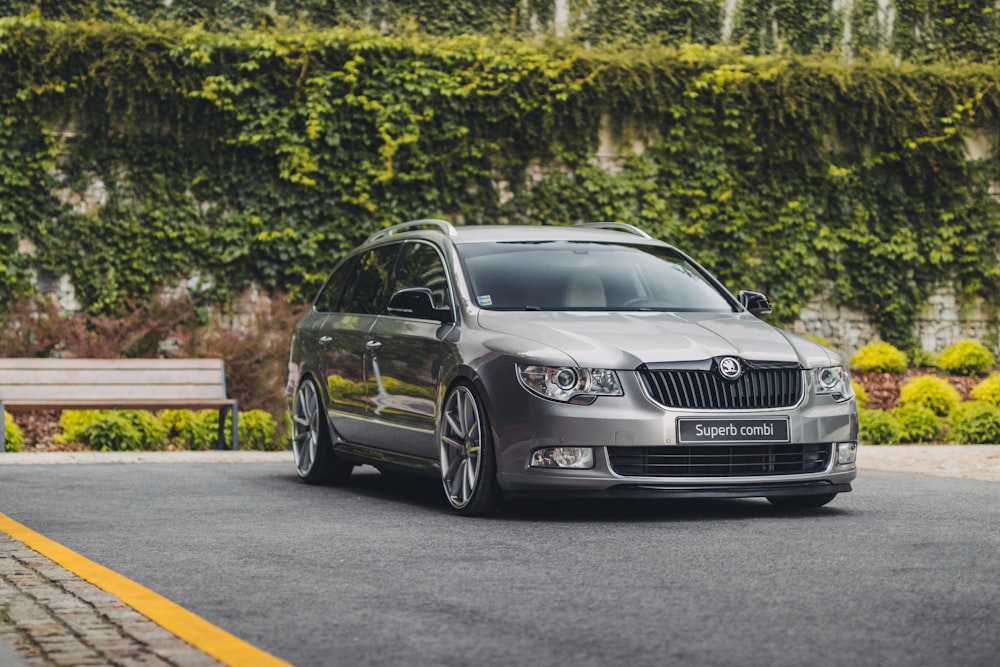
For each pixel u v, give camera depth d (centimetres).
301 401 1091
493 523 789
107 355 1786
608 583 570
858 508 863
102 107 1909
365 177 1998
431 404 876
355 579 581
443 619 491
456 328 873
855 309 2217
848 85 2177
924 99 2216
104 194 1917
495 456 808
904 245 2219
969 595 540
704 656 429
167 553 660
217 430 1570
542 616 496
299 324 1134
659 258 982
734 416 798
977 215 2250
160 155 1927
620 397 787
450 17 2102
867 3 2269
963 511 845
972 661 423
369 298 1027
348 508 873
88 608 508
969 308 2253
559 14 2166
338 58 1988
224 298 1953
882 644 447
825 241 2183
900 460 1281
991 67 2241
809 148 2175
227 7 2000
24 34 1869
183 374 1545
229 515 827
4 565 614
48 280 1902
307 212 1981
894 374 2081
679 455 793
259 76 1961
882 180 2217
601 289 917
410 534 734
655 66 2105
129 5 1981
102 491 976
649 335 820
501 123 2053
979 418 1612
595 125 2080
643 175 2106
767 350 822
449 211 2039
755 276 2156
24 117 1880
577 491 784
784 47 2169
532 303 891
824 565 619
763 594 542
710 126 2133
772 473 813
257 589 556
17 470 1165
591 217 2086
